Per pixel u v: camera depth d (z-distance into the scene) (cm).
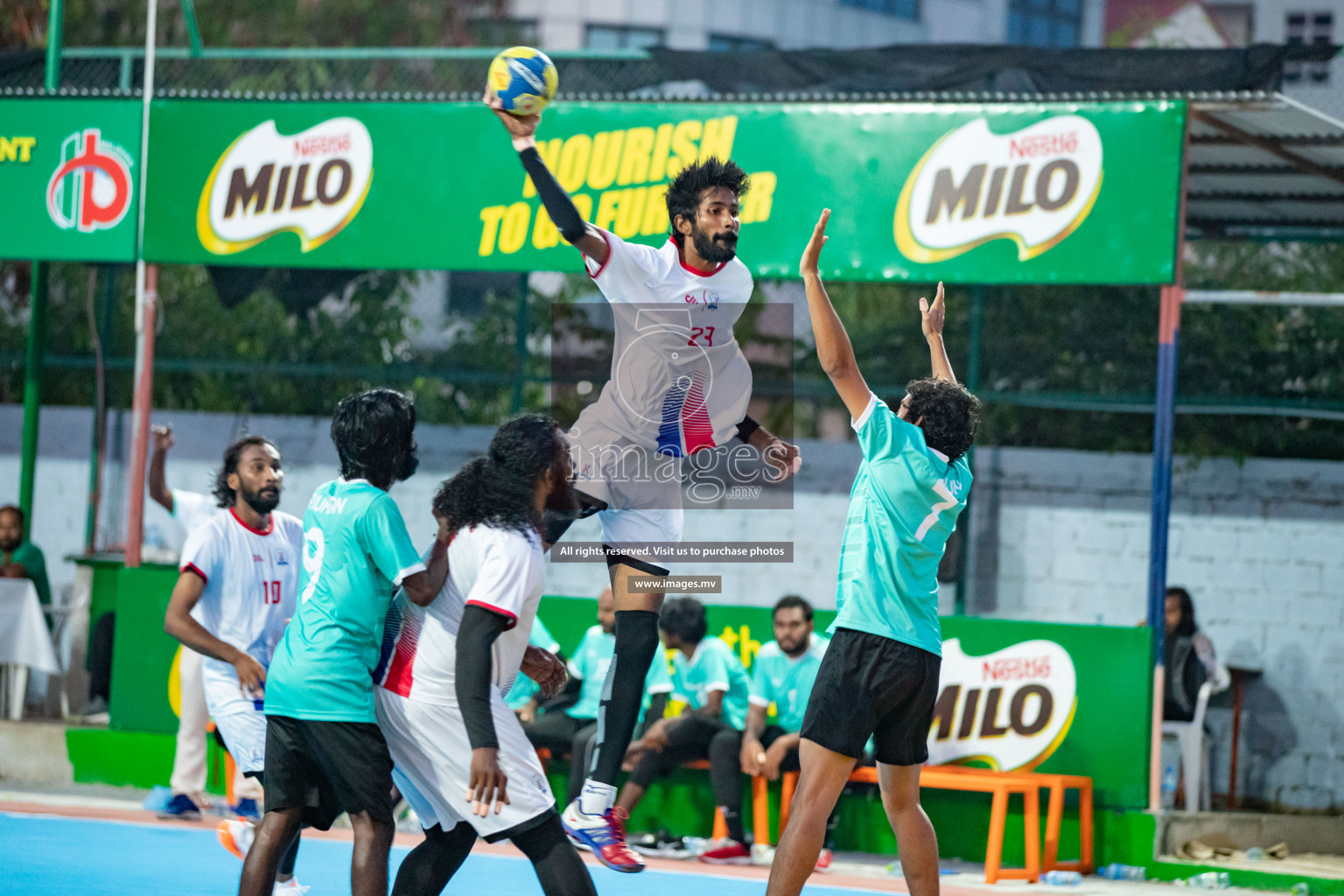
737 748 1727
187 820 1767
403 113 1927
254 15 4206
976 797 1777
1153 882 1688
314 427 2483
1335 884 1622
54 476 2517
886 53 1959
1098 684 1748
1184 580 2183
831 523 2277
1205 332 2256
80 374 2623
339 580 1009
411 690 981
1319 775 2084
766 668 1750
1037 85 1911
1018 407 2312
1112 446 2264
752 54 2017
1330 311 2214
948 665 1802
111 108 2009
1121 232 1730
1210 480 2188
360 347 2595
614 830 1077
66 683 2145
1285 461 2158
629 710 1089
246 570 1327
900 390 2381
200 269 2642
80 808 1811
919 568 1107
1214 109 1748
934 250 1783
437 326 2806
